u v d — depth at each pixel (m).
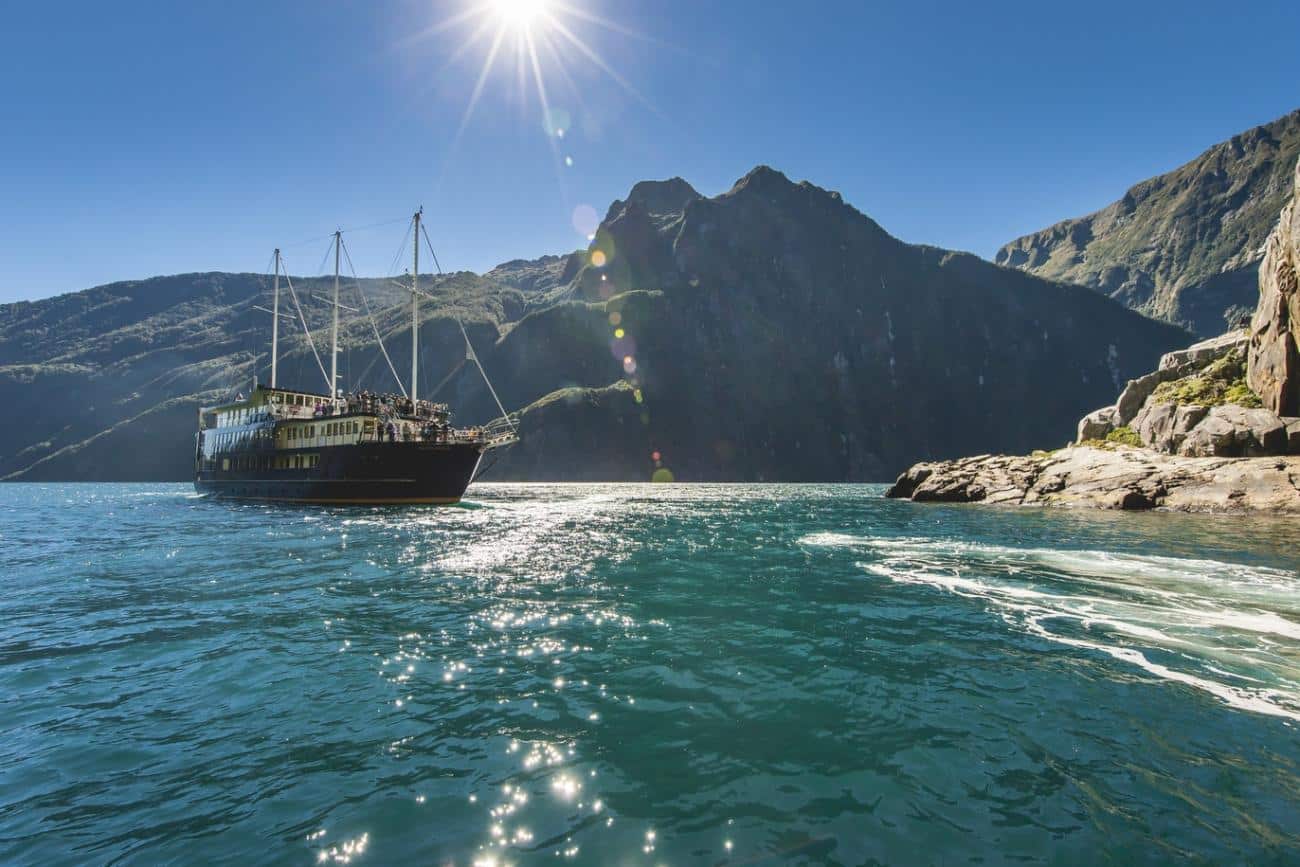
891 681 10.37
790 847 5.91
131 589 17.91
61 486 150.12
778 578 19.67
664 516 46.69
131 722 8.80
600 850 5.86
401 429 51.66
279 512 47.16
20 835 6.14
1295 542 26.97
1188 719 8.80
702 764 7.54
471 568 21.66
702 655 11.77
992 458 66.81
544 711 9.13
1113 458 53.47
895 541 29.12
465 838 6.06
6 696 9.76
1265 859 5.69
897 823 6.30
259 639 12.80
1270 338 48.75
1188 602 16.08
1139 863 5.64
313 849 5.89
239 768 7.46
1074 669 10.93
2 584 18.67
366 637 12.96
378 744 8.08
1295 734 8.32
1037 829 6.20
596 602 16.25
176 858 5.79
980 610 15.30
